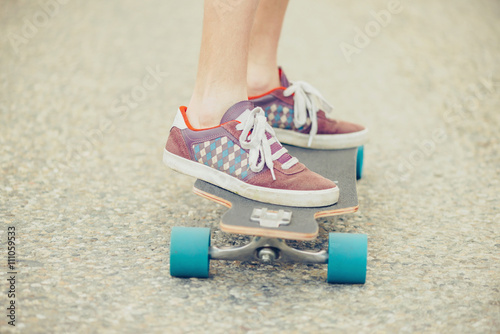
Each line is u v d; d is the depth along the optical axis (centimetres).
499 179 265
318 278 182
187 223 219
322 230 215
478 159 287
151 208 230
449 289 177
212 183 192
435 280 182
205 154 191
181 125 196
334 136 242
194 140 192
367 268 188
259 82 234
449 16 557
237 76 192
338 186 202
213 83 191
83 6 548
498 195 249
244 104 190
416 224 222
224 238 207
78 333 150
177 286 175
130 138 301
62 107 333
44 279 175
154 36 474
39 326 152
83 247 196
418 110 352
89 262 187
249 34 190
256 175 184
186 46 455
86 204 230
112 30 482
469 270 188
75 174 257
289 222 170
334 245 173
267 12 226
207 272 177
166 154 200
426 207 237
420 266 190
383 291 175
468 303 169
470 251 202
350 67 423
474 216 229
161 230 212
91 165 267
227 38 186
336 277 175
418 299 171
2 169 255
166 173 265
